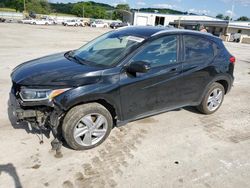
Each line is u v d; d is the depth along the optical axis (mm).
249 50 22469
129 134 4000
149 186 2879
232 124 4676
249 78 8891
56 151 3393
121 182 2910
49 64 3701
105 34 4762
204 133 4227
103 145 3631
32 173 2957
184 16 66812
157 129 4238
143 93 3760
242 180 3092
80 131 3348
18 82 3203
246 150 3783
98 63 3668
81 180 2898
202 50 4504
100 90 3303
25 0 90312
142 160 3348
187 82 4273
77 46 15016
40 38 18859
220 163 3406
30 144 3512
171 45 4059
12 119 4203
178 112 5031
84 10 104062
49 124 3236
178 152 3596
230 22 45062
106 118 3518
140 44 3719
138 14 67062
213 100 4953
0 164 3064
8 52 10867
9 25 35188
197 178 3068
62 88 3109
